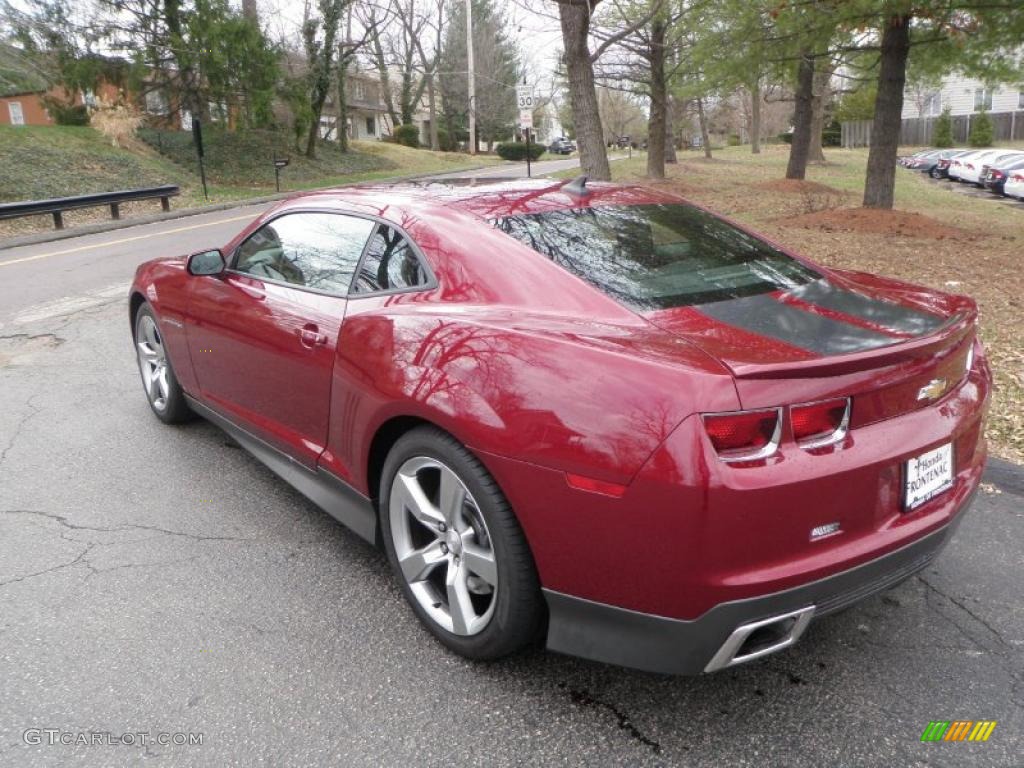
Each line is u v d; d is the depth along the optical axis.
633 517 2.20
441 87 62.84
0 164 21.78
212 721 2.50
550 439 2.32
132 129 27.28
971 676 2.72
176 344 4.51
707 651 2.25
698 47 16.64
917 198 23.19
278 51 29.44
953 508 2.59
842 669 2.76
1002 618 3.04
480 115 62.12
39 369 6.40
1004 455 4.54
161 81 28.61
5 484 4.23
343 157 38.97
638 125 79.50
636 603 2.28
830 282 3.05
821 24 13.05
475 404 2.50
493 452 2.43
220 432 4.98
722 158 43.44
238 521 3.83
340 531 3.75
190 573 3.37
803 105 23.05
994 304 7.97
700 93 19.34
